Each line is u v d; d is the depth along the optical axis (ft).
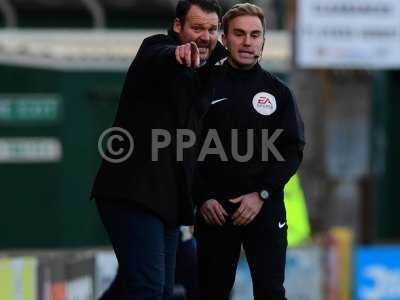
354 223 192.13
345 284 137.28
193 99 60.03
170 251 62.13
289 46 179.52
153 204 58.80
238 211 63.36
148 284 59.00
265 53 197.77
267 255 64.18
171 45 57.57
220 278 66.59
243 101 63.46
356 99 190.80
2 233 184.85
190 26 60.34
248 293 128.77
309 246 135.03
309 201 189.26
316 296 134.92
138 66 58.13
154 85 58.44
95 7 232.73
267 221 64.18
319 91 187.11
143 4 236.63
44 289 106.73
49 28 235.20
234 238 65.41
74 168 185.47
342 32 172.76
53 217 185.26
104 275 117.50
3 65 184.24
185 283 82.99
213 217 64.44
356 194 192.54
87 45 197.77
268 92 63.93
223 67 63.36
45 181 185.26
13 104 184.55
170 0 237.45
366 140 192.03
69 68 184.96
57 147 185.26
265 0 226.38
